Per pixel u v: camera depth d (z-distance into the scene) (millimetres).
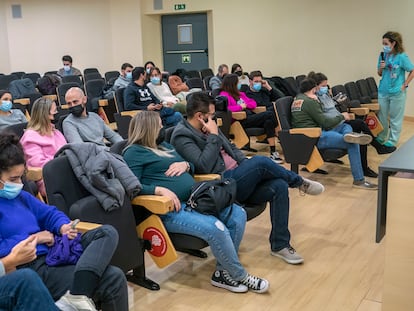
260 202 2916
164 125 4738
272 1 8742
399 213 1968
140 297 2537
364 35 8062
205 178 2791
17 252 1756
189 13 9898
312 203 4004
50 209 2051
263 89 5906
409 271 1991
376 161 5328
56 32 10672
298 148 4223
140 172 2617
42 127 3213
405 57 5684
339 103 5352
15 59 10992
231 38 9258
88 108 5992
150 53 10297
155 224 2473
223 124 4895
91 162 2238
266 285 2535
